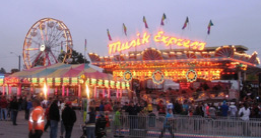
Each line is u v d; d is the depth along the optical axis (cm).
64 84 2817
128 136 1398
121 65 3638
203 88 3303
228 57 2928
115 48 3484
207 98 3045
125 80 3672
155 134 1348
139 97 3550
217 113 1955
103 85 3073
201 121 1287
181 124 1309
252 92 3416
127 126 1404
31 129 872
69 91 4091
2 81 3359
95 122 1178
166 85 4044
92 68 2920
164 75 3591
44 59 4397
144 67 3622
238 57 3034
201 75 3400
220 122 1261
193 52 3066
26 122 1962
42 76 2941
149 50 3262
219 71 3319
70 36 4534
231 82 3544
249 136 1214
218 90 3080
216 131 1262
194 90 3319
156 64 3491
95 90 2994
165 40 3238
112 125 1427
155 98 3325
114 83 3297
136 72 3684
